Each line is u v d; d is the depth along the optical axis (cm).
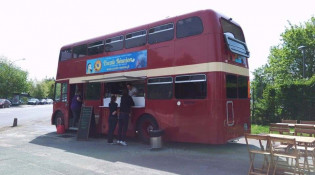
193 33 883
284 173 630
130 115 1060
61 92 1456
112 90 1159
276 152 607
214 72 820
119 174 641
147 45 1018
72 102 1330
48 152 902
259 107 1650
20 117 2577
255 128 1421
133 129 1049
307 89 1465
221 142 805
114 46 1154
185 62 889
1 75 5403
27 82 6066
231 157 827
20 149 953
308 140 596
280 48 3700
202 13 870
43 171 659
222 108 816
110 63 1160
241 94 937
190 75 871
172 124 909
